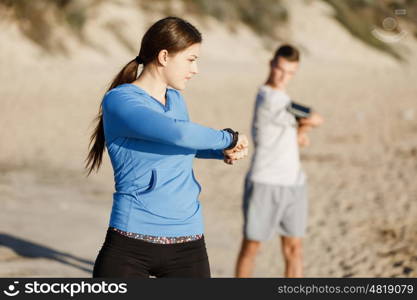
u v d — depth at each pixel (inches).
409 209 695.1
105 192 738.8
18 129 1093.1
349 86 1894.7
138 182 243.6
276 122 406.0
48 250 518.6
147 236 243.4
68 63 1793.8
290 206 413.1
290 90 1728.6
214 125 1210.6
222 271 502.9
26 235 553.0
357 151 1022.4
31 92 1439.5
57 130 1098.7
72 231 577.9
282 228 418.3
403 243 583.5
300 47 2469.2
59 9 1936.5
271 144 409.1
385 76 2235.5
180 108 255.9
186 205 249.0
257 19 2448.3
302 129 420.5
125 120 234.8
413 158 973.2
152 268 247.6
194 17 2298.2
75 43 1893.5
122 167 245.0
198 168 885.2
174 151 243.8
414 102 1637.6
